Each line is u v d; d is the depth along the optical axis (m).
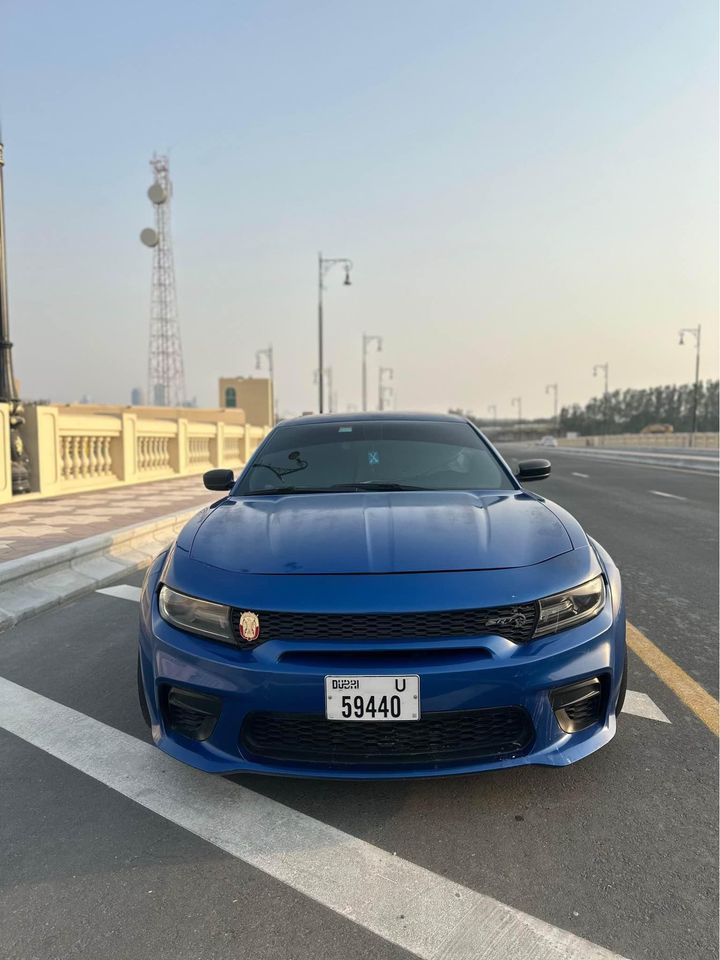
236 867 1.94
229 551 2.38
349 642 2.03
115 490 11.77
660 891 1.81
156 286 55.25
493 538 2.38
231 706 2.09
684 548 7.18
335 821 2.16
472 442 3.70
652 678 3.37
